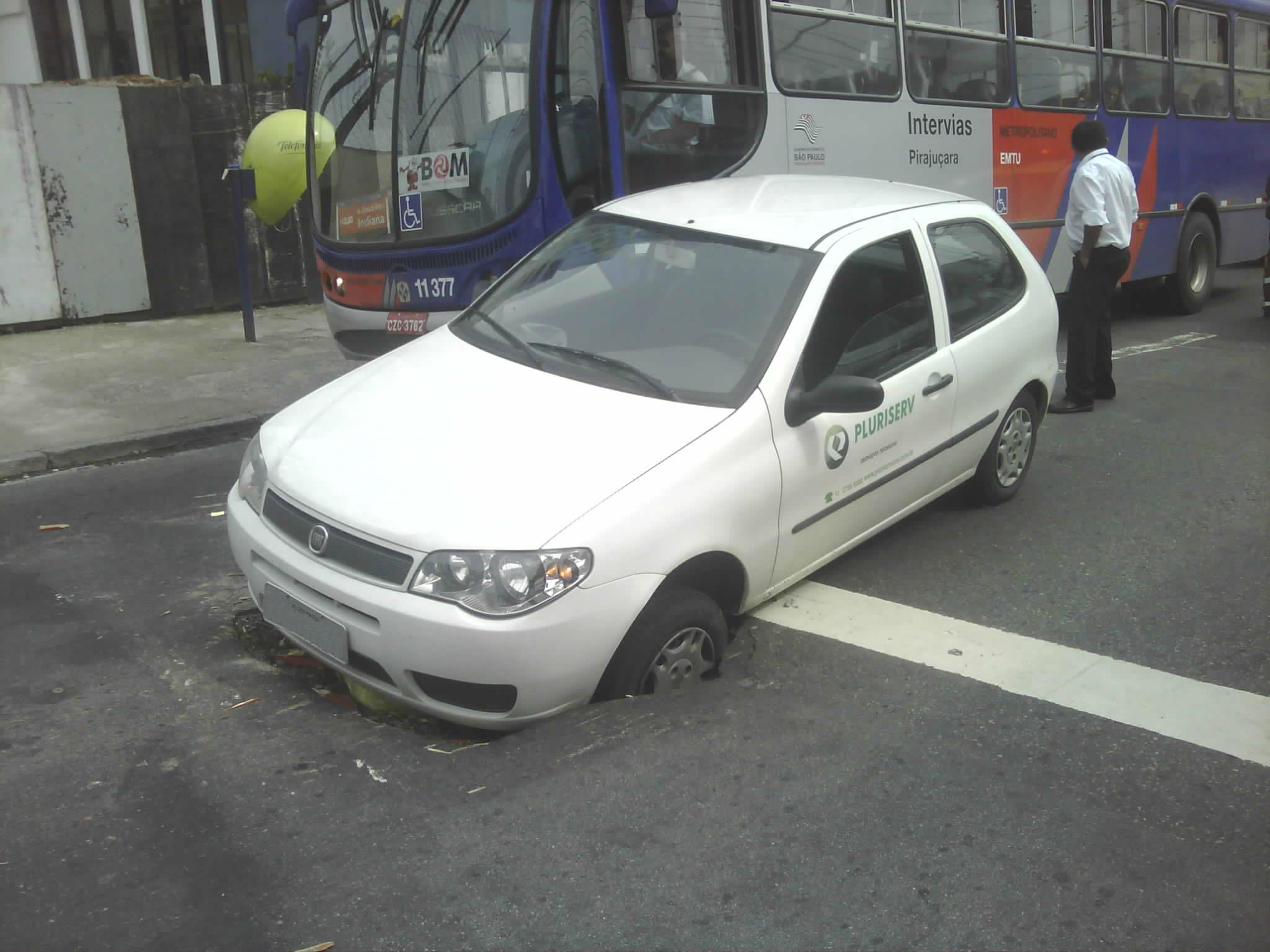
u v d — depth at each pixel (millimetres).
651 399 4211
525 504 3643
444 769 3682
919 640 4676
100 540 6055
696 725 3898
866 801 3521
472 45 7258
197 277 12844
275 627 4102
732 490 4059
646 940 2938
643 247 5016
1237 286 15344
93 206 11977
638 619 3893
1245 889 3143
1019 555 5637
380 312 7918
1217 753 3826
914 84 9102
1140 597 5137
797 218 5043
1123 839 3355
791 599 5082
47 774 3713
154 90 12203
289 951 2904
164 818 3463
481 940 2939
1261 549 5730
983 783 3629
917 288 5230
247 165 10711
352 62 8062
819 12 8227
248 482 4277
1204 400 8680
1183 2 12438
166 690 4305
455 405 4250
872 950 2906
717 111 7570
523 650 3508
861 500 4828
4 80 17406
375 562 3619
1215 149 13234
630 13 6961
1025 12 10180
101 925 2994
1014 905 3070
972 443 5676
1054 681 4332
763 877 3172
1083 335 8211
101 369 10023
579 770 3627
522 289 5148
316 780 3650
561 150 6949
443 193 7469
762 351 4375
